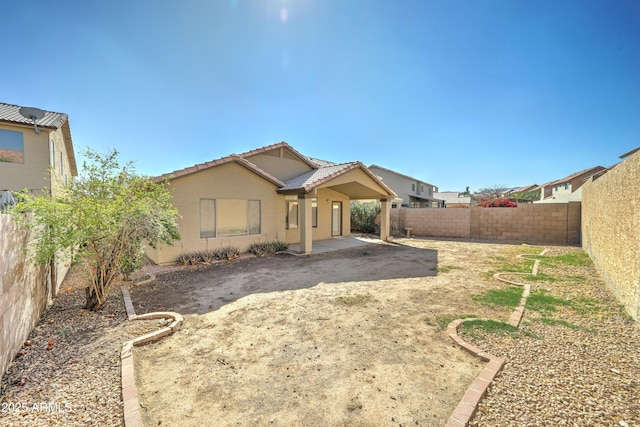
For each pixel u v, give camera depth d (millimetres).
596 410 2912
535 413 2893
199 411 3059
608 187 7848
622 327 4902
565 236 16266
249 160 14648
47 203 5094
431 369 3801
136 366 3939
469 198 59875
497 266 10250
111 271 6176
